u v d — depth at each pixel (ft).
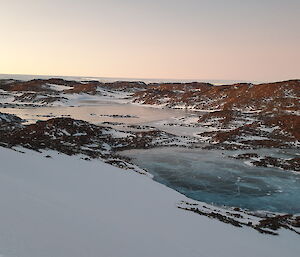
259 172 92.84
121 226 31.17
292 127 150.30
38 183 41.45
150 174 86.02
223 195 73.41
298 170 94.53
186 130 167.32
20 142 84.02
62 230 23.44
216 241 34.73
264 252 34.42
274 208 66.08
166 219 40.65
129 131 155.74
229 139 138.41
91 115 227.61
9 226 20.66
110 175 66.69
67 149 91.61
